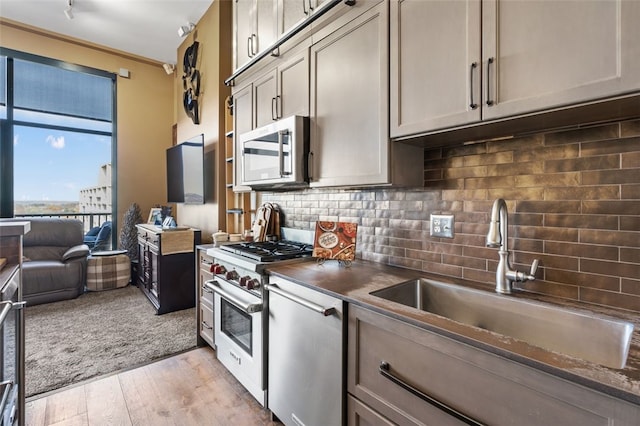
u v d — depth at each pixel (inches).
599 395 25.8
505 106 41.1
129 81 188.2
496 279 51.8
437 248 63.4
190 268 137.4
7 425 41.4
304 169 73.5
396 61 54.4
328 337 52.3
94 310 133.4
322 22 68.7
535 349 31.0
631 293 41.4
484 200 56.5
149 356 95.6
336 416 51.3
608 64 33.3
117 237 185.9
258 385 70.6
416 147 62.8
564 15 36.3
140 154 192.5
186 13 142.9
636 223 41.1
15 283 53.7
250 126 95.4
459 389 35.4
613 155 42.9
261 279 68.2
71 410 70.8
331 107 67.3
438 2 48.4
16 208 165.5
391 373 42.7
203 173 134.6
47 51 163.2
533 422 29.8
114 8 138.9
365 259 77.4
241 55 100.2
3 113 159.8
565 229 47.2
